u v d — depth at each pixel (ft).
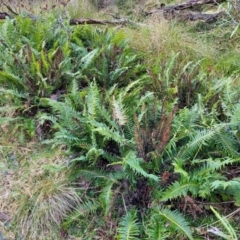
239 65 11.59
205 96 9.48
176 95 9.80
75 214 7.93
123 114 8.19
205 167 7.50
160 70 11.01
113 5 18.08
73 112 8.96
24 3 16.88
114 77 10.90
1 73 9.89
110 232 7.77
